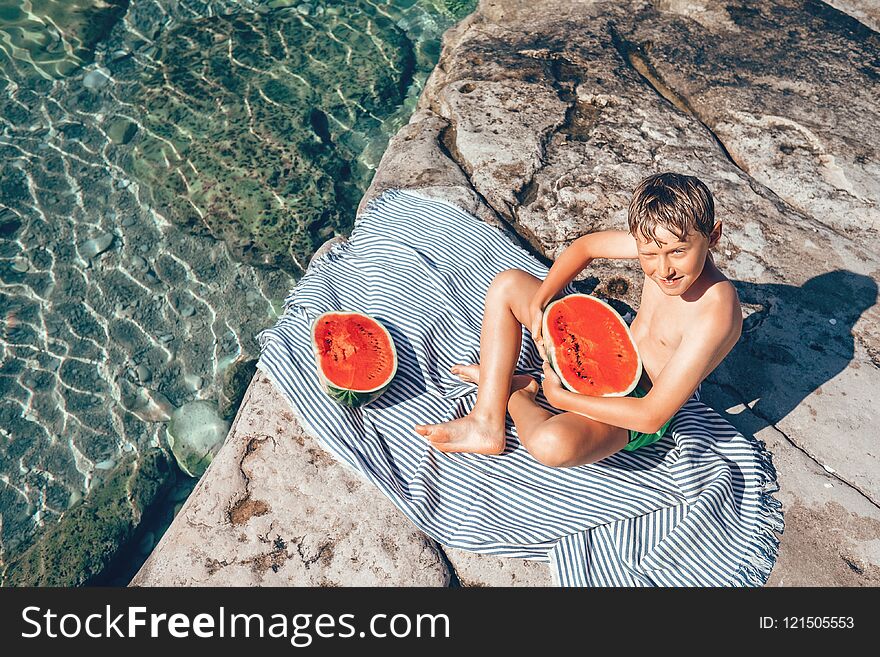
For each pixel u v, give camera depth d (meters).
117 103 7.89
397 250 4.81
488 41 6.94
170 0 8.91
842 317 4.68
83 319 6.48
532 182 5.52
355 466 3.77
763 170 5.70
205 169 7.24
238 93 7.89
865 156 5.74
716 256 5.02
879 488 3.91
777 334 4.59
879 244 5.17
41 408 6.01
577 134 5.89
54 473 5.71
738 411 4.23
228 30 8.58
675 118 6.04
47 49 8.29
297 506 3.74
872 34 7.11
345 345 3.98
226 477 3.83
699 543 3.58
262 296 6.65
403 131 6.11
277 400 4.12
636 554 3.57
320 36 8.53
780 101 6.25
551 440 3.43
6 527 5.46
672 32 7.03
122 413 6.04
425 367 4.16
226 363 6.29
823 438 4.11
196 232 6.97
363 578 3.54
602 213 5.29
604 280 4.87
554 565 3.56
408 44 8.59
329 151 7.46
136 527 5.54
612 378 3.50
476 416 3.76
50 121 7.71
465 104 6.10
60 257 6.81
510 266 4.81
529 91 6.19
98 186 7.24
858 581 3.57
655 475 3.79
